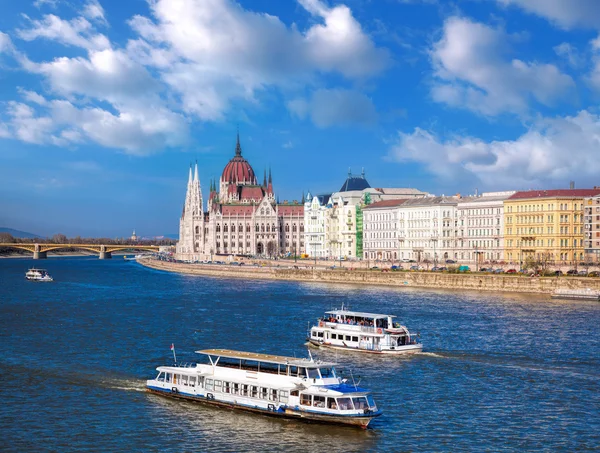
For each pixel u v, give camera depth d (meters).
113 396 96.31
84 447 77.12
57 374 107.88
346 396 85.25
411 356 122.62
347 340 130.12
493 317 167.88
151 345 132.50
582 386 100.94
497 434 81.06
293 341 138.75
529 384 102.31
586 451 76.00
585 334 141.75
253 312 185.88
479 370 111.25
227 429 83.31
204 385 94.62
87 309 196.12
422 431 82.25
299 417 86.12
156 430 82.75
